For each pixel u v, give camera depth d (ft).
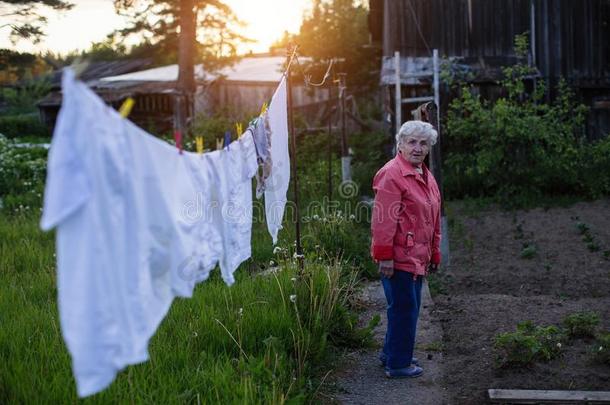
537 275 26.25
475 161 43.93
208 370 14.21
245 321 16.57
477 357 16.93
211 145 53.36
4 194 43.96
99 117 7.23
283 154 18.24
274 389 12.77
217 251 11.18
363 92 70.49
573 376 15.44
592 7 50.37
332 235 26.14
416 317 15.83
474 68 49.16
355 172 45.37
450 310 20.72
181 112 69.46
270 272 20.75
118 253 7.53
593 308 20.56
